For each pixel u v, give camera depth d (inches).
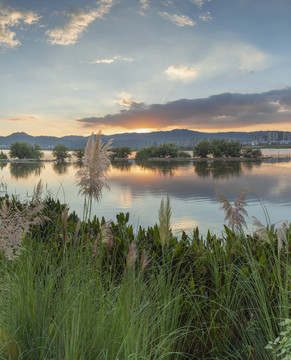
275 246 115.8
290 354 69.6
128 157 2618.1
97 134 129.6
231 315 91.0
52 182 810.2
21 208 147.7
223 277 105.7
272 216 385.7
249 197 547.8
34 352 77.8
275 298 95.2
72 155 2714.1
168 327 87.9
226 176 956.6
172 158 2501.2
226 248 116.3
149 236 141.8
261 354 86.9
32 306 85.1
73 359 67.9
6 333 78.7
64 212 101.7
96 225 164.4
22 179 894.4
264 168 1293.1
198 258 113.0
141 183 781.9
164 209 95.8
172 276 105.7
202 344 94.6
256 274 93.6
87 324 78.3
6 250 98.3
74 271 94.0
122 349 73.5
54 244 126.5
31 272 94.6
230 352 92.1
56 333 76.5
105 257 117.8
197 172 1128.8
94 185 129.6
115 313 79.4
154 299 89.7
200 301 99.5
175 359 83.7
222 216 384.5
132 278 79.2
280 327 85.5
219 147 2517.2
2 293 88.8
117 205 469.4
